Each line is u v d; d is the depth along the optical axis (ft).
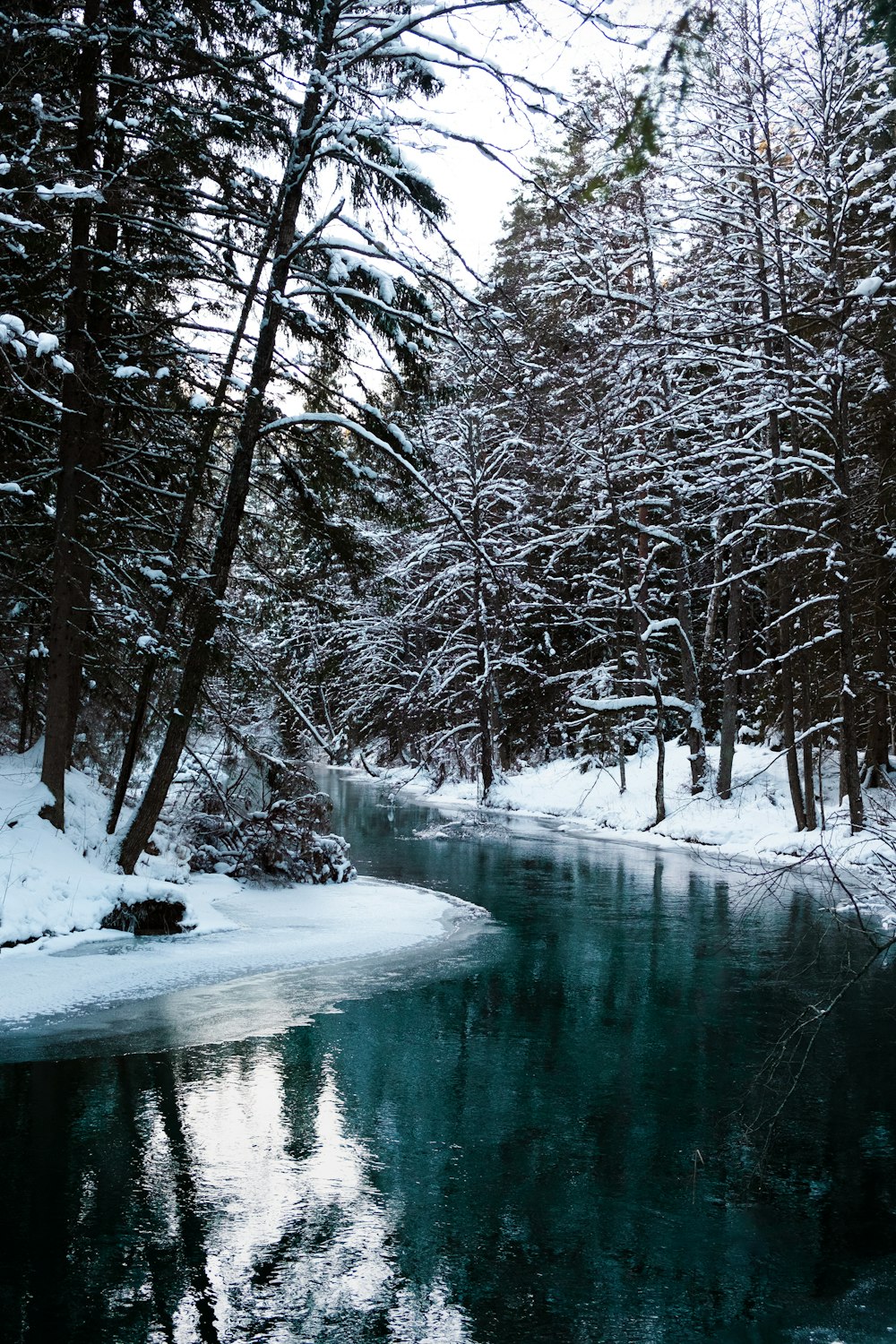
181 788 71.56
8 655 62.90
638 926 54.13
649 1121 27.30
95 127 47.65
